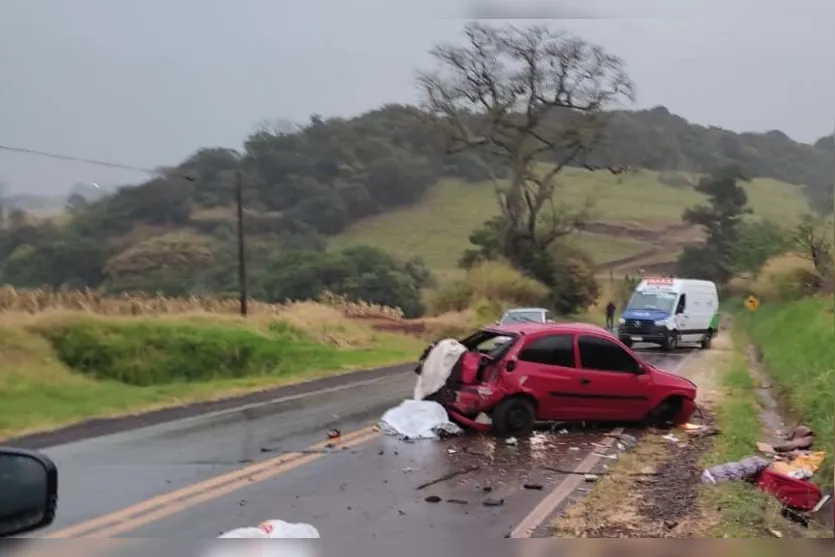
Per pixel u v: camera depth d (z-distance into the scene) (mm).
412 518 7535
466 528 7180
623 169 52125
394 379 21234
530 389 11703
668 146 101938
